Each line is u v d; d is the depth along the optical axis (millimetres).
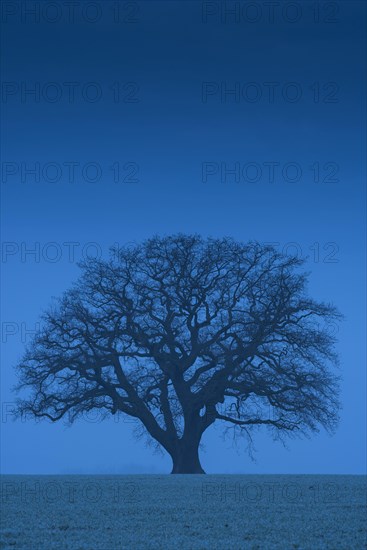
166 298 53250
